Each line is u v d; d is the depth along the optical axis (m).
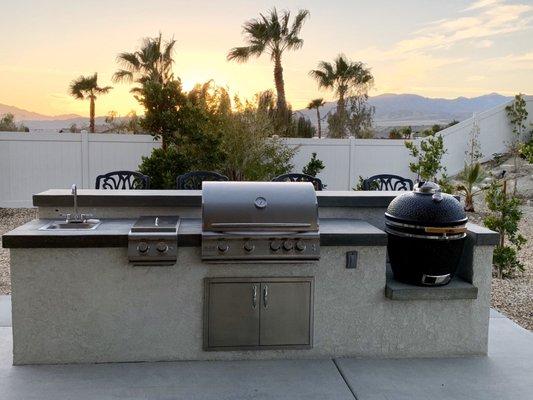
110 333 3.72
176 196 4.25
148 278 3.70
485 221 7.02
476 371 3.75
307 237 3.63
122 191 4.52
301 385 3.46
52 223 4.02
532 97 16.30
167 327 3.75
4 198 11.81
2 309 4.86
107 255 3.66
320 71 23.72
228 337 3.78
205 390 3.36
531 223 10.56
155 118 10.37
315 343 3.88
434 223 3.73
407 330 3.95
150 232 3.61
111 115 21.22
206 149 10.49
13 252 3.58
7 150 11.72
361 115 23.95
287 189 3.81
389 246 4.01
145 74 20.19
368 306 3.90
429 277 3.86
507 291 6.03
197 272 3.73
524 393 3.43
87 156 12.19
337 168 13.77
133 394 3.29
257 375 3.59
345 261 3.85
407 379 3.59
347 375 3.62
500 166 15.30
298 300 3.81
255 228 3.62
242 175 12.13
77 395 3.26
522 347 4.21
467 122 15.97
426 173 9.20
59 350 3.69
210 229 3.59
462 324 3.99
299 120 20.03
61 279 3.63
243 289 3.76
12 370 3.58
